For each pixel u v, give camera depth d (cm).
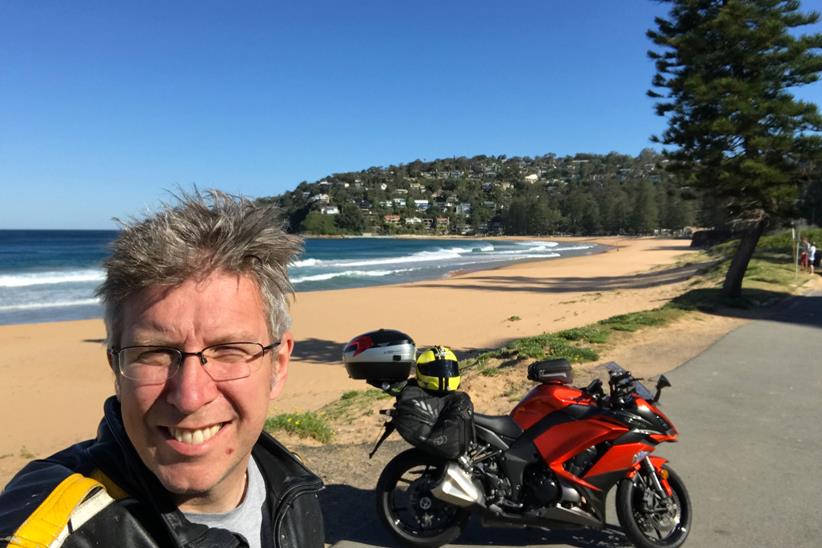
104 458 114
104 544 98
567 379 384
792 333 1114
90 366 1362
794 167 1555
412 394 358
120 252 116
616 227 16075
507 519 365
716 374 807
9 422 938
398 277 4019
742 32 1478
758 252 3128
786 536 381
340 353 1405
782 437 564
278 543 136
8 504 94
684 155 1650
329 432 598
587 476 366
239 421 123
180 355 115
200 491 117
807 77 1566
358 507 420
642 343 1020
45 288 3181
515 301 2370
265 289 129
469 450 368
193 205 124
